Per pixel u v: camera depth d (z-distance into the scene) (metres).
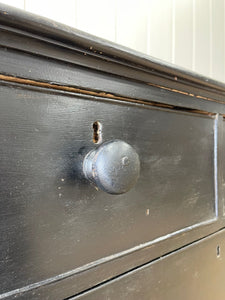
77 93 0.31
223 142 0.55
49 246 0.29
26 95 0.27
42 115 0.29
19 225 0.27
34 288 0.28
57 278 0.30
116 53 0.31
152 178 0.40
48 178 0.29
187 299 0.47
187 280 0.47
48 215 0.29
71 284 0.31
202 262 0.50
